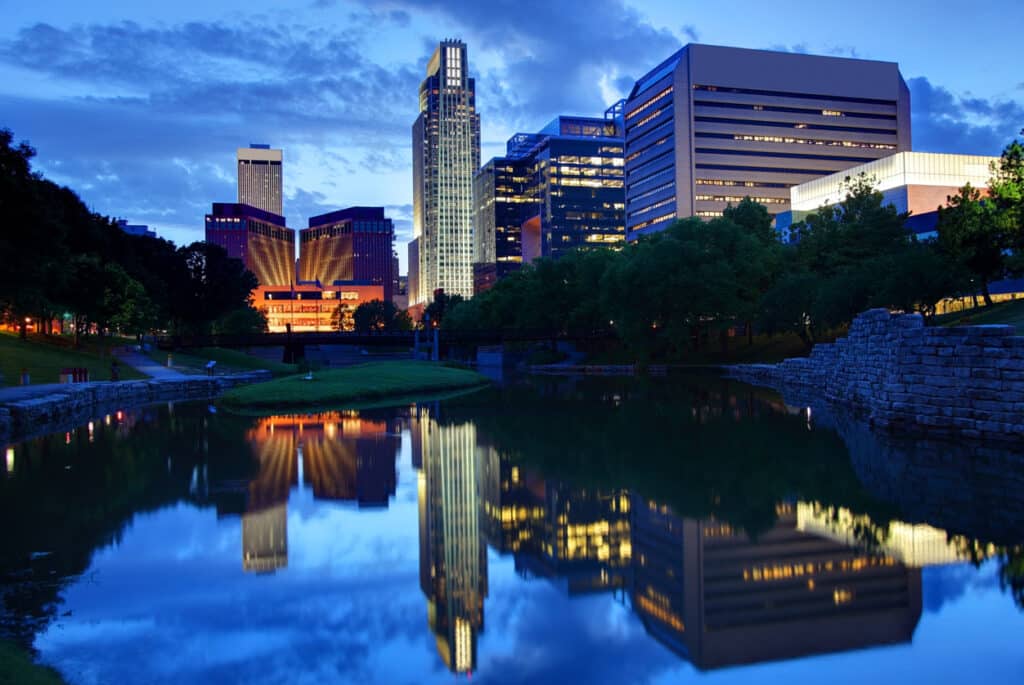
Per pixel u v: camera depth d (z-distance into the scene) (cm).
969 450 2581
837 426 3362
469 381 7556
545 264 12494
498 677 1017
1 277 4609
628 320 9019
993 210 4934
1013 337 2634
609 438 3241
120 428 3950
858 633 1128
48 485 2377
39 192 4681
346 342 12050
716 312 8600
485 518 1927
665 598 1298
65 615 1249
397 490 2292
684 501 2012
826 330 7612
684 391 5797
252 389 5925
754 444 2908
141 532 1788
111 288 8319
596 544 1662
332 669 1048
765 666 1030
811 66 19850
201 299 11675
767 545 1582
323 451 3078
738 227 9006
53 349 7869
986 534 1606
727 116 19388
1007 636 1100
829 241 8344
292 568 1516
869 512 1814
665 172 19738
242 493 2258
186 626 1205
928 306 5928
